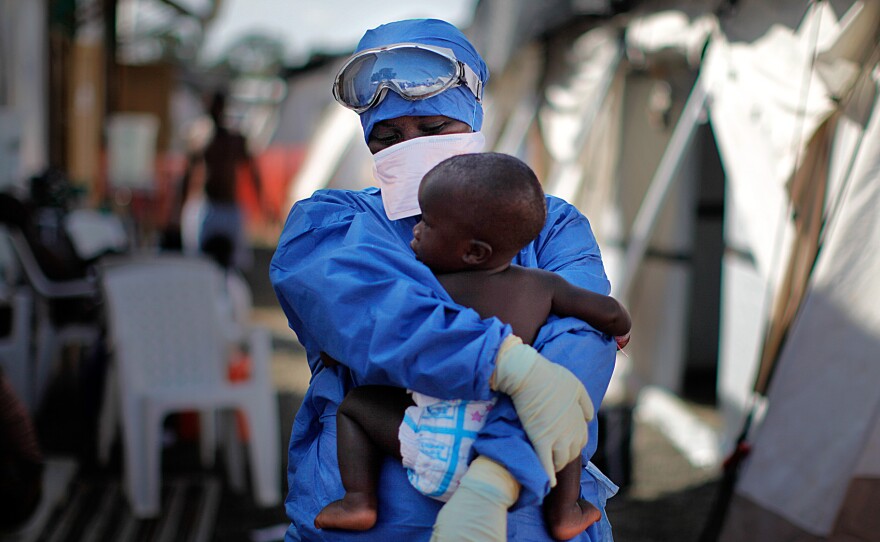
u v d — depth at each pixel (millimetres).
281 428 5930
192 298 4652
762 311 4855
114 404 5156
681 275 6398
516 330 1524
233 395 4664
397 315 1458
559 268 1687
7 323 5426
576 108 7117
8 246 6160
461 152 1696
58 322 5977
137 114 16250
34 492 3729
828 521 2820
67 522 4387
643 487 4820
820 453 2869
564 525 1527
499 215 1486
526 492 1445
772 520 3018
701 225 7602
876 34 3186
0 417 3537
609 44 6555
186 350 4656
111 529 4328
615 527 4270
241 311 6836
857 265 2869
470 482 1425
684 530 4215
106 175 11461
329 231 1630
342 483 1583
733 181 4383
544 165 8602
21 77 8047
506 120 9047
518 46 7777
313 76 20469
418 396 1507
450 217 1503
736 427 5184
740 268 5262
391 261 1533
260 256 15820
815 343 2934
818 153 3537
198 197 11562
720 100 4633
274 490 4688
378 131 1728
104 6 12086
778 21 3941
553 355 1495
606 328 1562
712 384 7168
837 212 3033
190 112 25188
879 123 2895
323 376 1697
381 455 1577
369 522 1533
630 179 6844
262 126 25438
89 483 4934
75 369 7223
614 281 7125
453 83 1667
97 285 5367
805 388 2941
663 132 6176
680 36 5207
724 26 4566
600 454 4234
